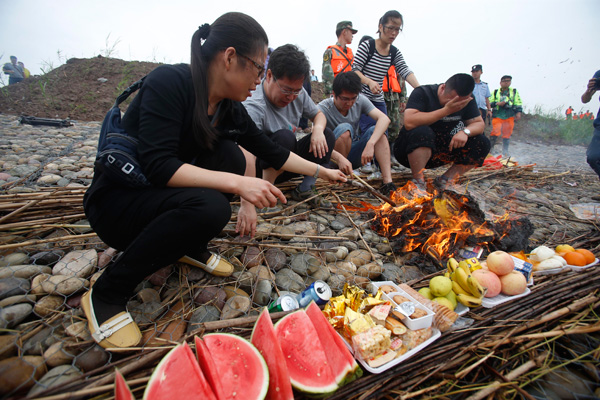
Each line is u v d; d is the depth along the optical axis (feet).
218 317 5.52
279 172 9.86
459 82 10.57
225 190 4.95
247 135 6.57
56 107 25.98
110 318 4.61
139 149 4.65
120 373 3.72
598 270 6.83
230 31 4.73
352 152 12.75
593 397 4.20
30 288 5.46
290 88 8.57
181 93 4.87
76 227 7.32
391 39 14.93
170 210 4.67
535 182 16.25
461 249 7.84
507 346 5.13
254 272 6.70
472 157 12.64
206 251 6.35
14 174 10.52
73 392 3.67
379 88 14.38
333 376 4.24
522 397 4.27
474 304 5.81
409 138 12.21
